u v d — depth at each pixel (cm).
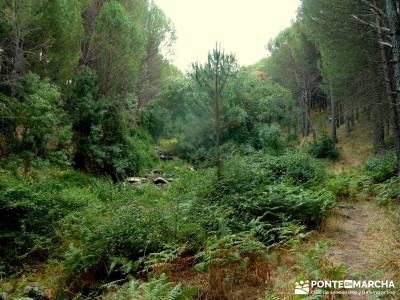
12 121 1190
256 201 811
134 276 584
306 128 4069
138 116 2528
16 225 841
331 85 2314
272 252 607
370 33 1447
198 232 660
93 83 1761
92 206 972
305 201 798
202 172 1448
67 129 1328
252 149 2141
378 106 1777
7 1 1247
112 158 1780
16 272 705
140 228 662
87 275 601
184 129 2391
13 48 1342
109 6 1870
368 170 1594
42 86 1226
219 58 896
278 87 2970
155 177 1930
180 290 454
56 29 1397
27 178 1095
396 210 843
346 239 716
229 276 514
